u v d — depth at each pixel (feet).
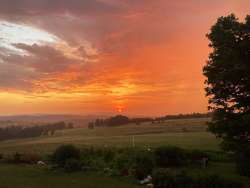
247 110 144.46
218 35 147.23
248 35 144.46
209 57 150.82
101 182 128.36
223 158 179.22
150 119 622.95
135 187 119.65
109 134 461.37
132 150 167.22
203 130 419.13
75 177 138.51
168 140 300.40
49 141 383.04
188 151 175.11
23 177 138.72
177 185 114.01
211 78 148.15
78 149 174.60
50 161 165.27
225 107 146.30
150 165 140.67
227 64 143.33
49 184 124.77
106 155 163.53
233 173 144.15
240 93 145.28
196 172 137.80
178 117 611.06
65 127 627.46
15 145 324.60
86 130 546.67
